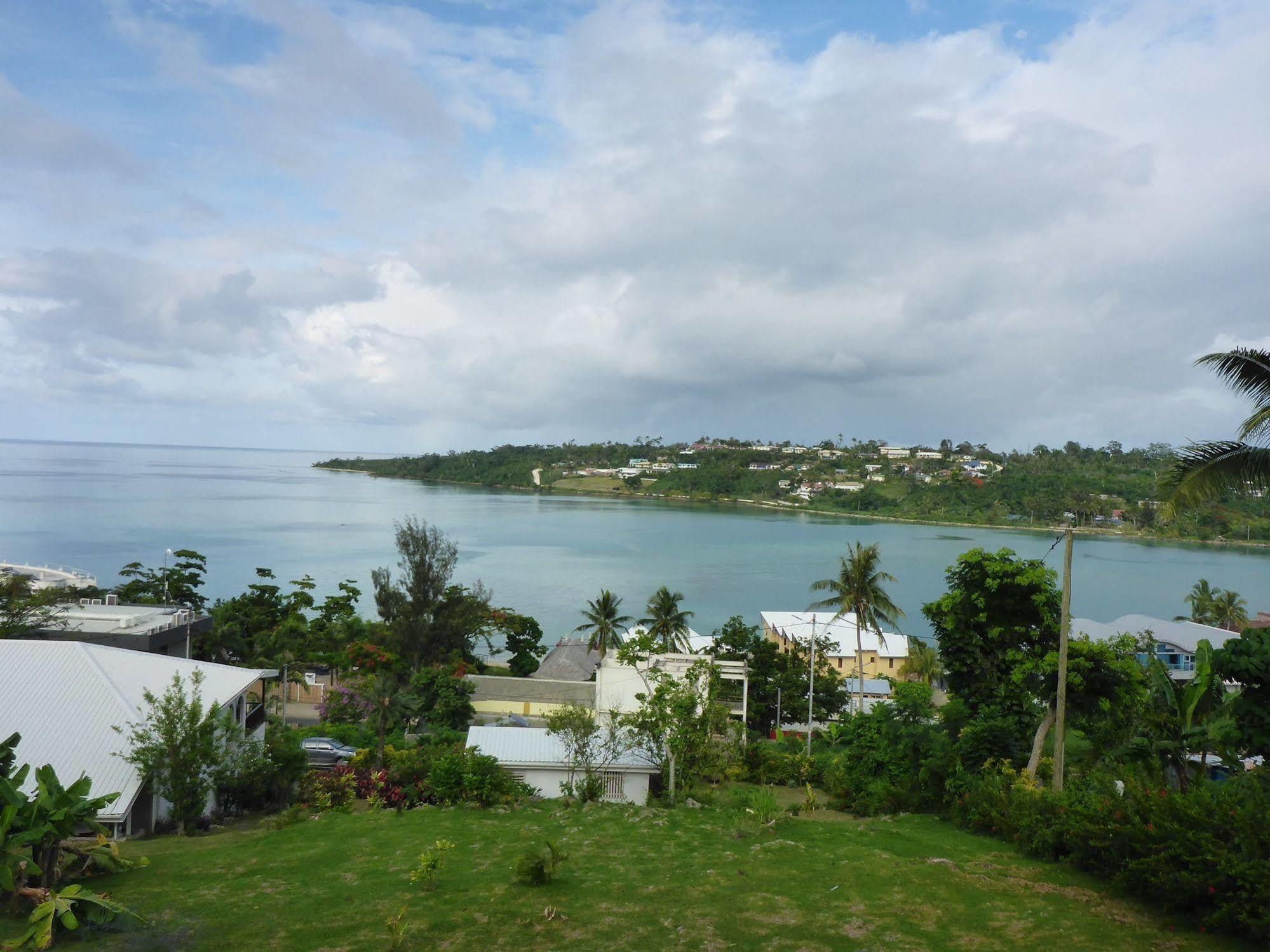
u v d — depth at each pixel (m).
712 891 14.34
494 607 85.50
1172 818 13.52
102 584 97.56
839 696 54.47
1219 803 13.30
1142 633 53.72
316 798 25.08
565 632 86.44
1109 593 119.88
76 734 22.12
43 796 13.28
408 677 55.28
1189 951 11.23
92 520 169.88
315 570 116.69
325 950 11.65
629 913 13.22
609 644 61.94
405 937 12.16
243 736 26.73
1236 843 12.30
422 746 37.41
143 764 20.75
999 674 26.27
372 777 27.89
